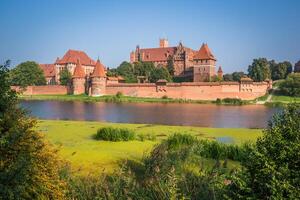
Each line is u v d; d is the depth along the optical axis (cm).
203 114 8800
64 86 16938
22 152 1135
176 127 5234
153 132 4516
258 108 11019
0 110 1177
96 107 10844
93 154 2780
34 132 1254
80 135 4100
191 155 2030
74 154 2750
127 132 3719
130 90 15462
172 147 2766
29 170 1107
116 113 8838
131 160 2556
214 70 17512
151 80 17938
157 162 1748
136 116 8138
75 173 1900
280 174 953
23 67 17462
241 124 6612
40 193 1166
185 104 12769
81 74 16462
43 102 12888
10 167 1071
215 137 4188
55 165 1309
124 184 1377
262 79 17325
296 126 1034
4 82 1198
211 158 2602
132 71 19075
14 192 1024
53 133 4275
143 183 1485
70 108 10300
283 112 1115
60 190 1260
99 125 5309
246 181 1014
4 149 1118
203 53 17138
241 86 13900
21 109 1245
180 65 19950
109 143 3484
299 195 908
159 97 15012
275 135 1027
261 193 981
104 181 1474
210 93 14225
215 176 1286
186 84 14588
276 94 14175
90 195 1321
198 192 1148
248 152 1098
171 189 1088
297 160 970
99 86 15675
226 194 1068
